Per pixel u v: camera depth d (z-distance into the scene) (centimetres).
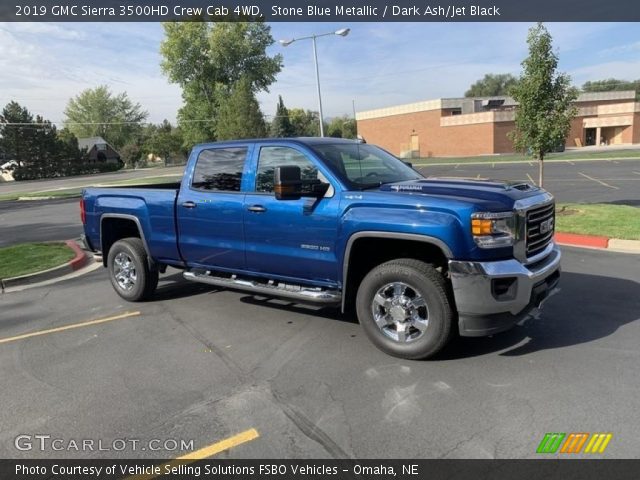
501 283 399
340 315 566
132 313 609
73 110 10206
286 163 501
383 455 304
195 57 5847
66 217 1752
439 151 5806
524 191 443
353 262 461
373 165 518
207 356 467
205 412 364
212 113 5888
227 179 543
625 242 835
